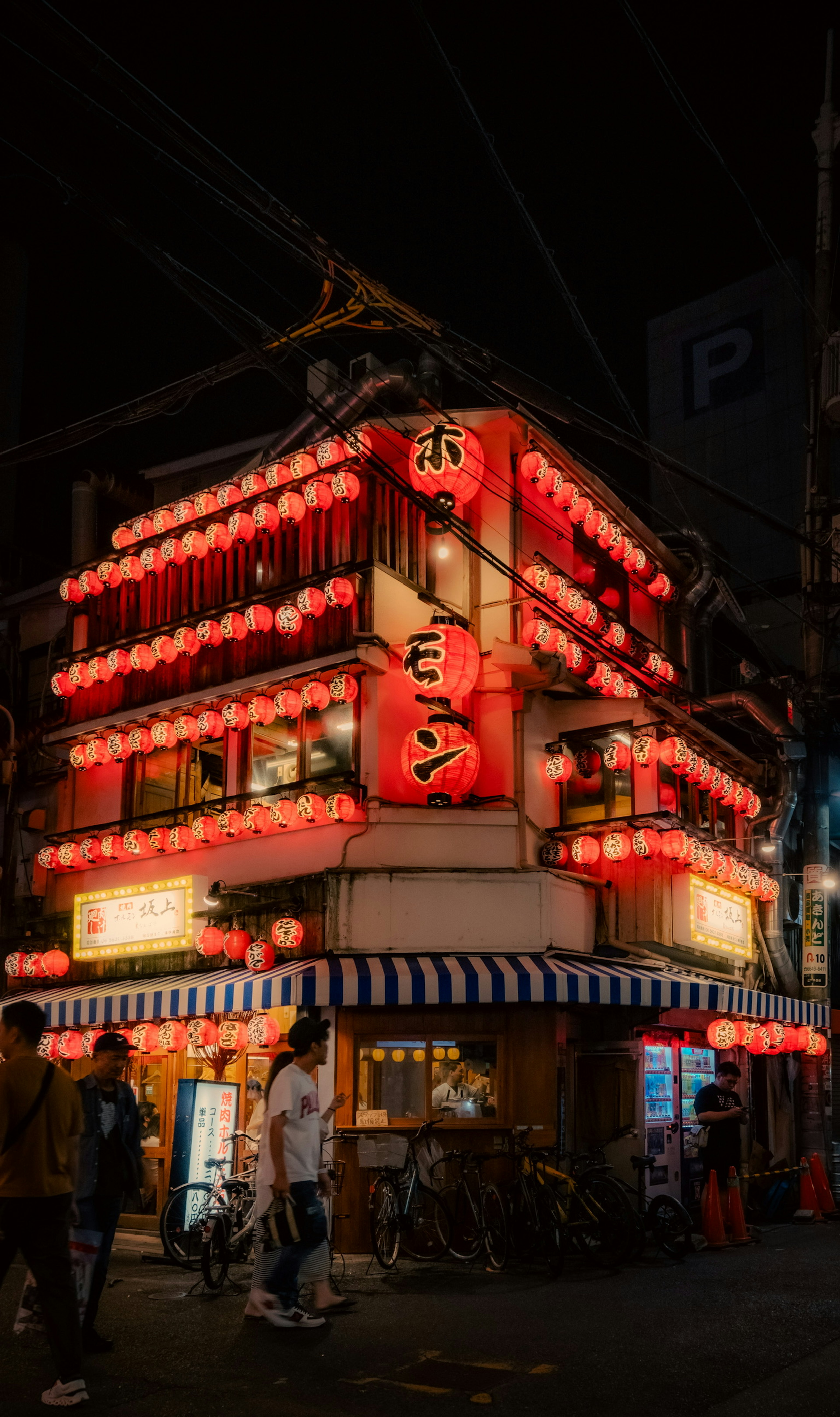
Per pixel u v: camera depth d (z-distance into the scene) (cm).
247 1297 965
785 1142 1789
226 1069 1427
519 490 1498
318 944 1330
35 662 1995
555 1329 833
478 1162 1219
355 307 1248
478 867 1371
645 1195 1318
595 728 1451
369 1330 826
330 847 1376
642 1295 975
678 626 1831
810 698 1736
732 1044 1502
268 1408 629
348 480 1397
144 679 1638
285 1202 815
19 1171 627
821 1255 1214
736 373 3578
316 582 1429
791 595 2527
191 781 1591
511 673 1414
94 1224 765
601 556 1695
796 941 1952
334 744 1420
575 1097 1391
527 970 1269
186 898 1489
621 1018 1418
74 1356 620
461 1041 1319
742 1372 717
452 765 1349
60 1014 1495
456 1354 757
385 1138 1252
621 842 1385
